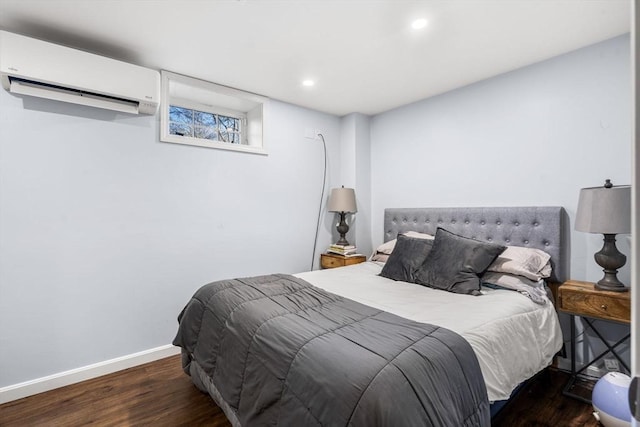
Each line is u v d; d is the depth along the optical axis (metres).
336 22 2.01
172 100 3.06
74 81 2.09
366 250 3.88
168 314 2.73
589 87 2.30
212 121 3.32
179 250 2.79
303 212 3.62
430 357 1.24
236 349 1.63
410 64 2.57
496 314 1.76
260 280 2.32
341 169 3.95
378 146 3.84
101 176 2.41
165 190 2.71
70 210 2.29
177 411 1.95
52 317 2.23
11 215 2.10
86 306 2.36
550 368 2.38
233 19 1.98
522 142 2.63
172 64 2.57
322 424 1.12
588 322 2.17
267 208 3.34
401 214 3.49
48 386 2.19
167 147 2.72
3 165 2.07
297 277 2.62
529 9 1.88
